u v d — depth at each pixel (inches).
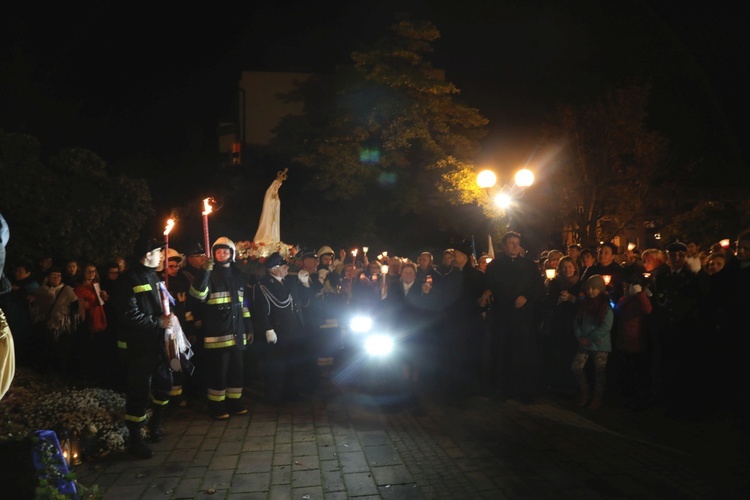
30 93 690.2
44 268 408.5
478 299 336.2
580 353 307.9
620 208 1022.4
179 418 292.4
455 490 199.9
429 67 941.8
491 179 489.7
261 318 311.4
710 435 257.4
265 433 265.6
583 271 377.1
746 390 285.1
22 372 294.0
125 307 232.7
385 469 219.3
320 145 905.5
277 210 586.9
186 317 329.7
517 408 305.9
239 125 1133.1
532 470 217.3
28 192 454.6
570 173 1042.7
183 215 941.2
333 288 400.2
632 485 202.7
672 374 287.1
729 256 320.2
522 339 319.0
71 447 223.3
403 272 347.3
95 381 349.1
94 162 507.2
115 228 509.4
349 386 358.9
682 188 1095.6
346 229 959.0
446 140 912.9
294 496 195.8
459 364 333.7
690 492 196.4
